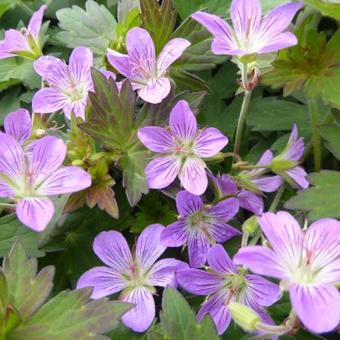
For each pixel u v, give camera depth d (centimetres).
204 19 19
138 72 20
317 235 15
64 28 24
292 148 20
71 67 20
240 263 14
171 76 22
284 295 18
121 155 19
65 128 22
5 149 18
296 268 15
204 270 18
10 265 17
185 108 18
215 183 19
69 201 19
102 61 23
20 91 25
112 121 19
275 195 21
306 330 18
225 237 19
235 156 20
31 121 20
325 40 20
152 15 21
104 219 20
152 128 18
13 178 18
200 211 19
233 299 17
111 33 23
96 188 19
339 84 20
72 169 18
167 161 19
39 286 17
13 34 22
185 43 20
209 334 16
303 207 19
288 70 21
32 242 20
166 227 18
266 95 24
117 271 19
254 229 18
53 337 17
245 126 23
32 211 17
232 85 24
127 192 19
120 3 23
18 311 16
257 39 19
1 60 25
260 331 16
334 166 22
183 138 19
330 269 15
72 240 20
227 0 25
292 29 21
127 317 18
